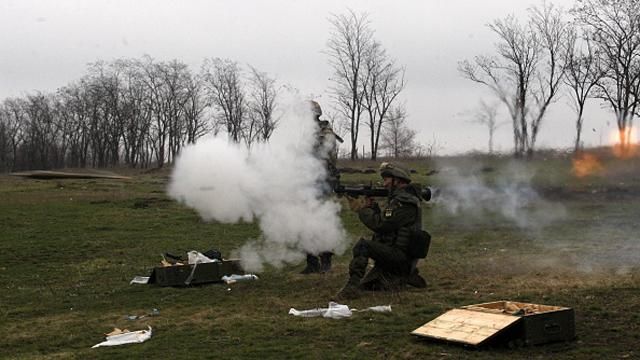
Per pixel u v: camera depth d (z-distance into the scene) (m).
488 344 6.10
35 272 11.73
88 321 7.86
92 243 14.81
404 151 51.84
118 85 69.31
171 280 9.78
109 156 77.12
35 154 80.12
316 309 7.65
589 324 6.81
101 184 32.94
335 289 8.93
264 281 9.80
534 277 9.45
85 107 75.12
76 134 78.62
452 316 6.57
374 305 7.88
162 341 6.75
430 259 11.47
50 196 27.03
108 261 12.60
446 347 6.13
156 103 64.94
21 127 82.38
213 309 8.16
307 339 6.59
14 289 10.20
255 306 8.20
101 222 18.89
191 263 9.99
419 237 8.53
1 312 8.61
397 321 7.07
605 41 37.00
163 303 8.70
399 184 8.70
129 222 18.81
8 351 6.80
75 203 23.95
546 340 6.18
